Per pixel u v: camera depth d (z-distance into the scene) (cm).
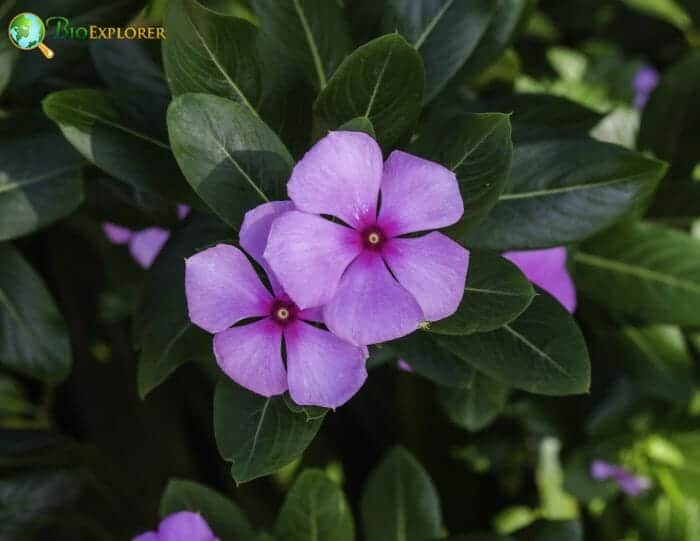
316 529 50
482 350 46
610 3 73
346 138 42
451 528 66
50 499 57
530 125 51
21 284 51
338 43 48
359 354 43
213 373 55
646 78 66
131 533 58
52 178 49
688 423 63
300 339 43
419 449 62
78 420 72
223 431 44
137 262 57
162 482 66
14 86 50
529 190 47
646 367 57
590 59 67
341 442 67
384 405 62
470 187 44
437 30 48
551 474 66
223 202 44
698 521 63
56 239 65
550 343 45
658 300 53
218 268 42
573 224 47
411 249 43
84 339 68
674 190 55
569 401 61
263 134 44
